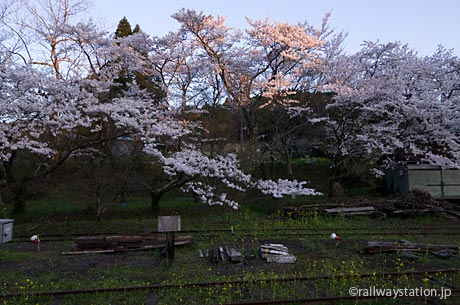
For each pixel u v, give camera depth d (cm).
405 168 1812
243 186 1602
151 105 1466
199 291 666
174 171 1380
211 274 788
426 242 1074
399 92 1667
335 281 711
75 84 1312
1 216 1459
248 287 691
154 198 1616
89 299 643
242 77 1722
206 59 1639
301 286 697
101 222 1408
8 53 1284
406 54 1830
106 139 1324
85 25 1466
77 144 1384
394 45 1828
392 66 1841
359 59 1855
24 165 1500
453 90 1803
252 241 1108
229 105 1834
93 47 1521
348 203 1625
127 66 1588
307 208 1525
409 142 1756
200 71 1648
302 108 1714
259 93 1748
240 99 1706
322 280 723
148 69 1592
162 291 668
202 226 1332
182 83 1648
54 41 1527
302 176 2291
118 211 1608
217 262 873
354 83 1805
